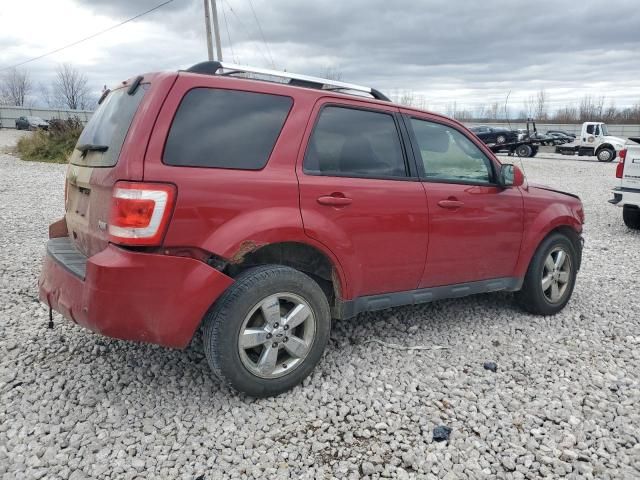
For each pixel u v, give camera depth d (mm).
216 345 2975
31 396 3170
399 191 3656
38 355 3719
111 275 2736
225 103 3064
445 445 2838
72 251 3520
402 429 2979
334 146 3449
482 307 5027
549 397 3354
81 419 2967
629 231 9406
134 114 2932
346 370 3621
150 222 2740
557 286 4902
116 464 2607
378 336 4250
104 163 3006
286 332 3209
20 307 4668
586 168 23469
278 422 3008
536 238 4559
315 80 3559
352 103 3588
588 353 4051
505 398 3322
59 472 2537
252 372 3105
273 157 3154
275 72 3412
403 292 3850
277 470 2611
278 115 3238
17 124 52000
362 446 2811
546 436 2928
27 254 6449
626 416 3162
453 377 3592
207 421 2988
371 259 3557
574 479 2592
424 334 4320
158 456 2680
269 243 3049
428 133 4023
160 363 3648
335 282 3490
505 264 4434
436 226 3859
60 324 4305
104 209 2918
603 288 5820
